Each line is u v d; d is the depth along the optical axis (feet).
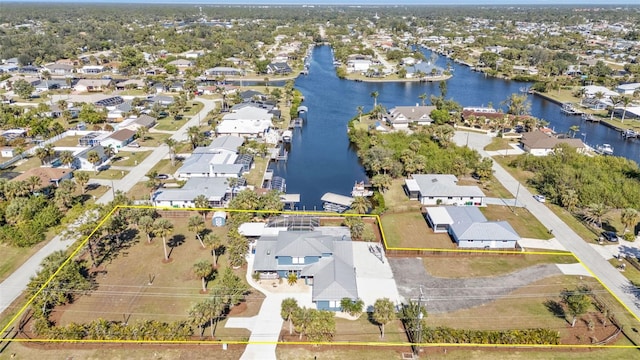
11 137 490.49
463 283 255.70
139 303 235.40
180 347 206.08
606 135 551.18
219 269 266.57
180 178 396.37
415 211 345.10
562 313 230.27
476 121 565.94
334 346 207.82
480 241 289.53
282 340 211.41
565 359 199.82
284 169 442.09
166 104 645.10
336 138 541.34
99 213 298.97
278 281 255.70
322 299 230.07
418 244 295.89
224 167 394.93
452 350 205.05
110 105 632.79
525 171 424.87
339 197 359.66
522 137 493.36
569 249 290.56
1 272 261.65
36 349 203.92
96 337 208.54
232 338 211.61
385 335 215.31
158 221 274.57
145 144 488.44
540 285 253.24
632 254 285.23
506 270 268.00
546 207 351.25
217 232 307.37
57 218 316.19
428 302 238.27
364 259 278.05
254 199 323.57
